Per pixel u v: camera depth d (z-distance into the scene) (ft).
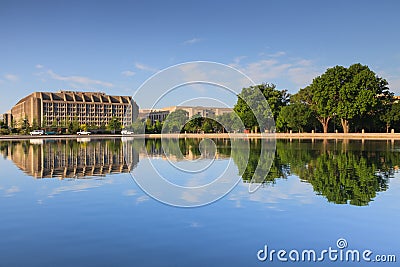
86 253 18.11
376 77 163.53
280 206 27.22
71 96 417.90
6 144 123.85
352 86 158.51
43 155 75.31
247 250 18.66
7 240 20.01
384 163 53.52
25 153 80.74
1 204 28.19
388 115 171.12
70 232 21.30
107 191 33.60
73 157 70.79
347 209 26.09
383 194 30.89
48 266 16.63
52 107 396.98
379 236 20.72
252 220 23.68
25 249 18.70
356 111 158.51
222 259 17.49
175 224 22.90
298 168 48.67
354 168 47.83
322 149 86.07
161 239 20.15
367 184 35.68
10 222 23.29
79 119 417.28
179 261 17.20
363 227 22.17
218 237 20.49
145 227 22.29
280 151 81.10
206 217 24.47
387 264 17.25
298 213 25.21
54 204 28.27
